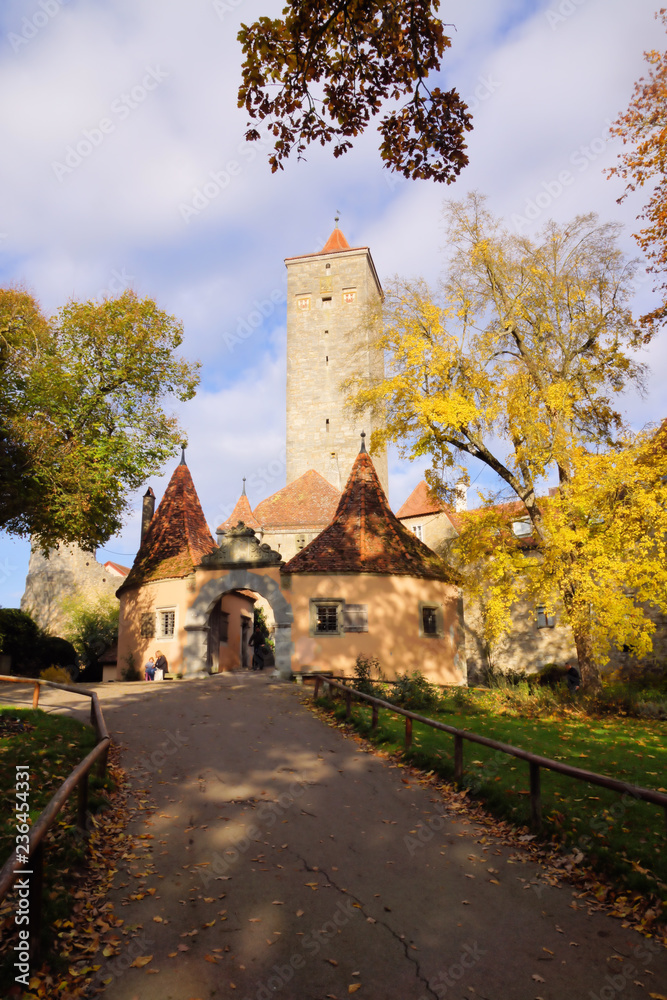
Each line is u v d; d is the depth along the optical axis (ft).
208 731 42.60
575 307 67.92
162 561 88.63
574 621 59.62
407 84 21.35
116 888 20.12
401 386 65.72
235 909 19.19
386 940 17.75
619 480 57.88
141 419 78.69
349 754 37.68
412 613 75.61
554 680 96.12
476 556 65.92
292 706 53.83
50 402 68.95
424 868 22.15
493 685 74.90
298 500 147.54
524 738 40.01
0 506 63.05
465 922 18.67
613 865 20.84
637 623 56.59
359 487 85.40
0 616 100.01
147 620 86.12
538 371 67.97
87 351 75.51
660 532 57.06
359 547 77.51
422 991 15.62
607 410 70.79
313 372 183.32
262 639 99.09
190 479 102.06
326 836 24.86
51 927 16.93
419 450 67.10
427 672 74.79
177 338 81.92
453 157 22.84
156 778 31.73
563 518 59.82
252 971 16.25
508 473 68.33
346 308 186.09
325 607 74.28
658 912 18.16
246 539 79.41
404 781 32.27
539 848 23.36
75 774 20.33
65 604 153.79
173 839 24.22
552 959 16.83
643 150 55.88
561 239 67.51
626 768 32.01
